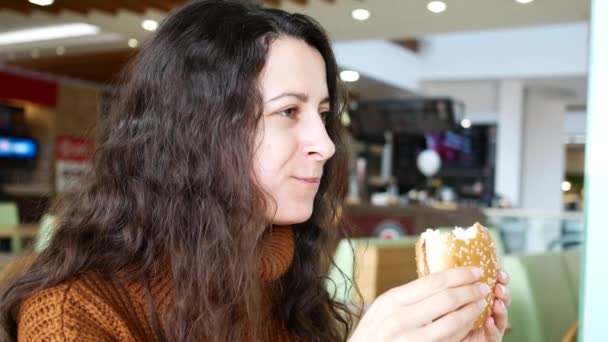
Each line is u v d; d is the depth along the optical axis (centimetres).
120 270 76
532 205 1065
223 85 78
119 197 80
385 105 918
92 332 67
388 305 65
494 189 1141
